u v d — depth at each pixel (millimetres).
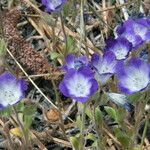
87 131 422
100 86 327
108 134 420
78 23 510
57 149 429
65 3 420
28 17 522
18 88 335
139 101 351
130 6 519
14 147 401
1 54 407
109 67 334
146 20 379
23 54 477
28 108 352
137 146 395
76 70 319
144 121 423
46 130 436
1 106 327
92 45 492
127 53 349
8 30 487
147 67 325
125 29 370
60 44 491
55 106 443
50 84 469
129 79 330
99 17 505
